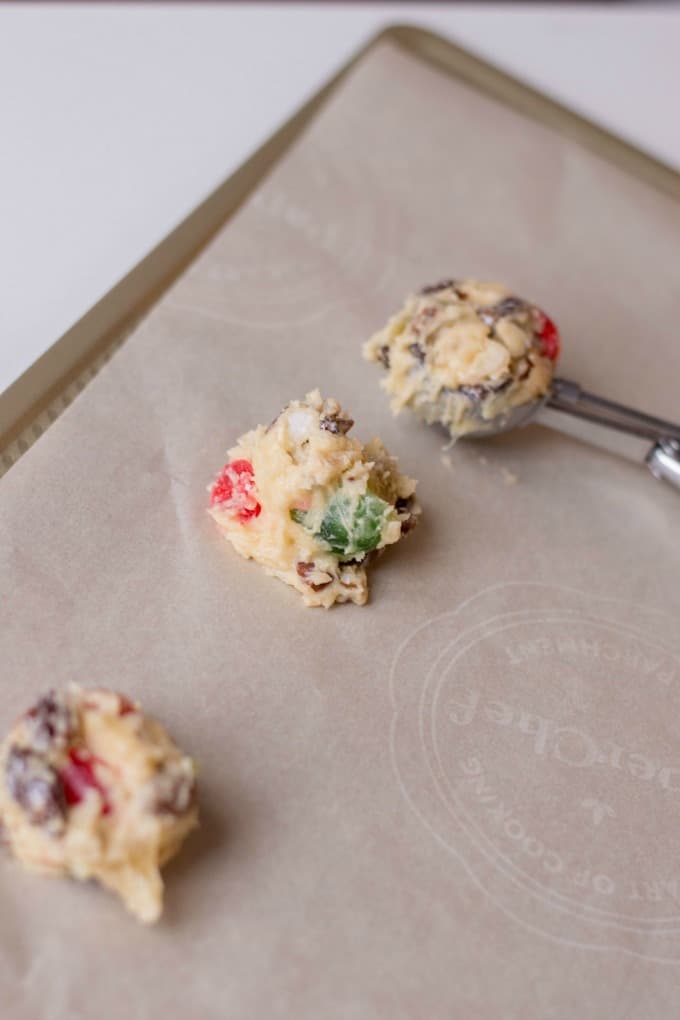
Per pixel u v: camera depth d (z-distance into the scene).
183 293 0.39
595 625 0.35
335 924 0.29
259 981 0.29
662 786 0.33
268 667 0.32
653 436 0.38
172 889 0.29
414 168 0.45
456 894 0.30
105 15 0.48
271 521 0.33
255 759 0.31
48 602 0.32
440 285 0.38
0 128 0.43
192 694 0.32
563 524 0.37
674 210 0.46
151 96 0.46
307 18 0.50
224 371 0.37
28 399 0.36
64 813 0.28
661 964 0.31
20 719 0.29
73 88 0.45
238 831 0.30
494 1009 0.29
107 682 0.31
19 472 0.34
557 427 0.38
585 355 0.41
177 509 0.34
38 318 0.39
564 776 0.32
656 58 0.52
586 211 0.45
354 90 0.46
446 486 0.37
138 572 0.33
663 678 0.35
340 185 0.43
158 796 0.28
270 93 0.47
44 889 0.29
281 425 0.34
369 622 0.34
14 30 0.46
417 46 0.49
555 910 0.31
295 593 0.34
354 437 0.36
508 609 0.35
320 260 0.41
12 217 0.41
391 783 0.31
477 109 0.47
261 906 0.29
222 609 0.33
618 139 0.48
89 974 0.28
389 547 0.35
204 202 0.42
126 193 0.43
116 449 0.35
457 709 0.33
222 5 0.50
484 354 0.36
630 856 0.32
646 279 0.44
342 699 0.32
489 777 0.32
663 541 0.37
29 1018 0.28
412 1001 0.29
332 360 0.39
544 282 0.43
